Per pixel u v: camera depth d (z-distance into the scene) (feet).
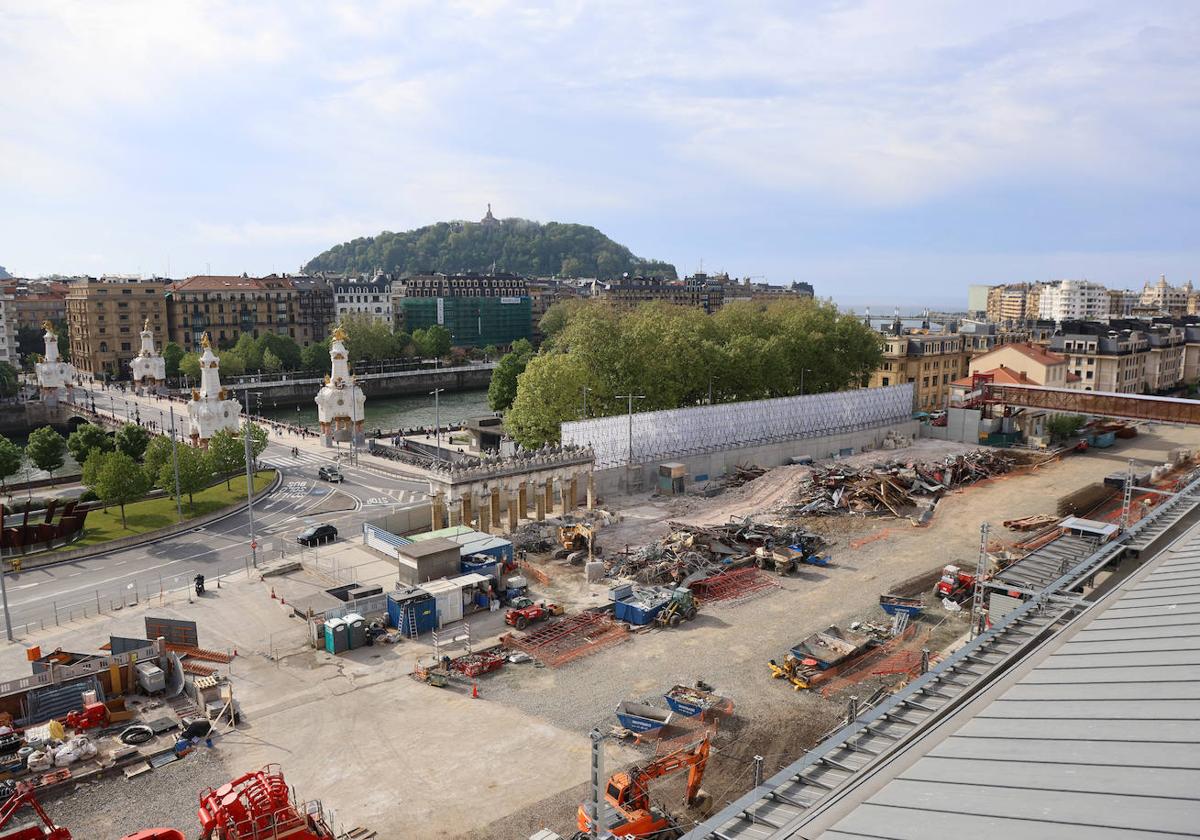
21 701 162.20
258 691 175.11
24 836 113.60
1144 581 129.59
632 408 415.23
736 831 94.48
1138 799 66.23
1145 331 645.51
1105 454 433.48
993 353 517.14
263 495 355.36
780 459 408.26
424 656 191.83
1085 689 93.61
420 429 540.11
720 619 211.20
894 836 70.95
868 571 246.47
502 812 133.80
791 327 518.78
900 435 457.27
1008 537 280.92
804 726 159.33
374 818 132.46
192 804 137.28
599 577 240.53
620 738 155.53
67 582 244.01
